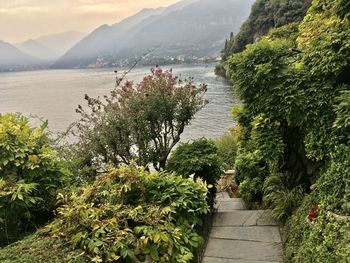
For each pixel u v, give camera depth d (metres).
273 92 4.98
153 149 6.73
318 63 4.74
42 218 4.27
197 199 3.94
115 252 2.86
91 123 7.18
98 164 6.36
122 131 6.33
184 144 6.51
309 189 5.26
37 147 4.44
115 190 3.56
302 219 4.20
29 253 2.75
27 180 4.08
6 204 3.73
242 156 7.58
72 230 2.98
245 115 7.12
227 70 5.75
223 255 4.44
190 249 3.55
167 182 3.95
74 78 92.00
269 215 5.50
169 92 6.66
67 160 5.86
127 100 6.52
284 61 5.25
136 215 3.23
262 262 4.22
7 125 4.29
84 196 3.46
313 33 5.29
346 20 4.66
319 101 4.61
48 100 41.88
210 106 30.45
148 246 3.03
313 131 4.70
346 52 4.41
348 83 4.68
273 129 5.81
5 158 4.02
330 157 4.25
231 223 5.42
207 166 6.00
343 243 3.05
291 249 4.08
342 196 3.51
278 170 6.21
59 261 2.62
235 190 8.69
